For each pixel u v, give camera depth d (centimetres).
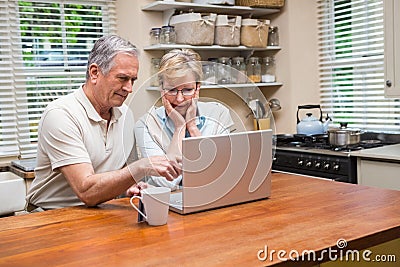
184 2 346
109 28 367
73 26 353
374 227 131
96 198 162
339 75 387
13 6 330
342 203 159
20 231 138
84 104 186
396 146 306
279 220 141
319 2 395
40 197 198
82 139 182
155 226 139
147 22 349
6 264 112
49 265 110
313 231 129
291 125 388
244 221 141
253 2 364
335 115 390
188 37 337
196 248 118
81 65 361
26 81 338
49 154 176
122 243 124
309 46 394
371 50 359
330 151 305
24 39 339
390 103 346
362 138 358
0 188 255
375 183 282
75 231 136
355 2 365
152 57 353
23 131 337
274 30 388
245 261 108
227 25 354
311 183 194
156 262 109
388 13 301
